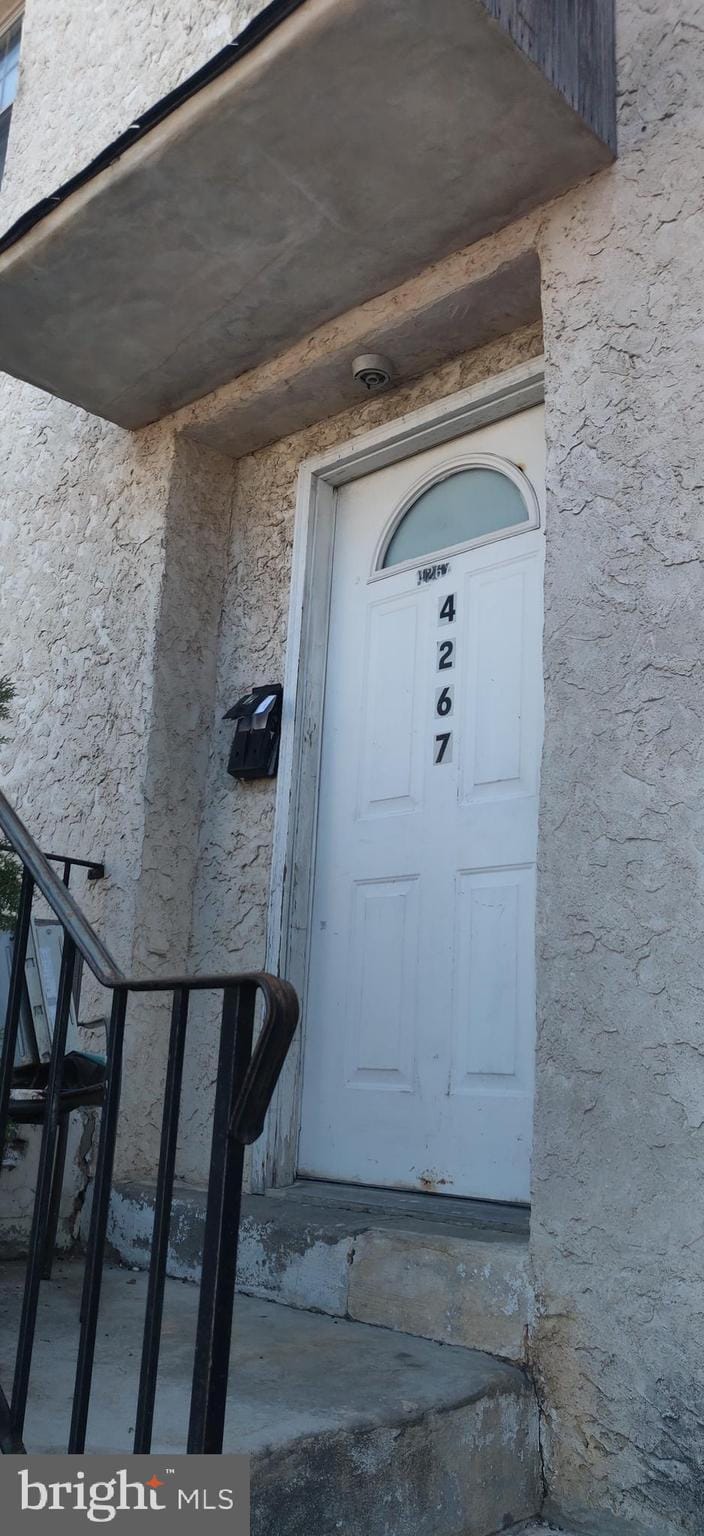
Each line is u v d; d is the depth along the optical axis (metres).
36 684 4.19
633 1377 2.04
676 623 2.28
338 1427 1.82
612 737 2.33
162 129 2.71
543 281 2.71
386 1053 3.14
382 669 3.46
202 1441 1.37
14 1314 2.50
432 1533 1.92
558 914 2.34
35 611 4.31
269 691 3.58
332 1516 1.78
